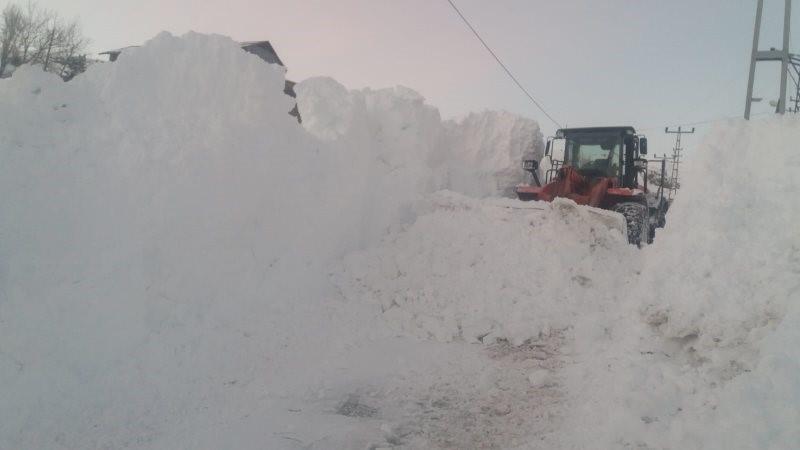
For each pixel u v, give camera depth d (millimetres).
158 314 5820
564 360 6234
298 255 7855
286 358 6004
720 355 4445
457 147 16312
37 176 5582
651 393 4359
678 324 4875
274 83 8242
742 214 5340
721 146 6262
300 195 8172
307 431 4516
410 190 10211
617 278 8312
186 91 7383
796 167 5285
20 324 4789
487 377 5750
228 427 4484
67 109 6348
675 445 3717
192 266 6371
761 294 4469
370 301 7766
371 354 6340
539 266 8430
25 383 4492
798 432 3014
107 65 7133
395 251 8891
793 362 3508
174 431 4379
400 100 11539
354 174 9266
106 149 6270
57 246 5422
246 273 7008
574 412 4840
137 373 5113
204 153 6781
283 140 8133
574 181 13633
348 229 8836
